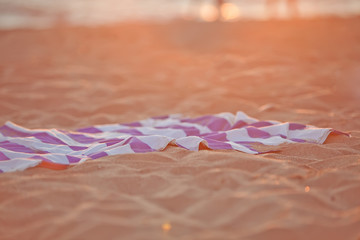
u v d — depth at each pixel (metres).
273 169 3.01
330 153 3.38
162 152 3.36
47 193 2.72
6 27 10.62
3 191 2.78
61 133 3.81
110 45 8.25
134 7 13.30
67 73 6.37
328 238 2.27
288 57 6.96
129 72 6.37
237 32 8.99
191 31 9.23
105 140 3.66
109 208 2.53
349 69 6.18
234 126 4.00
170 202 2.60
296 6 12.01
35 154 3.31
